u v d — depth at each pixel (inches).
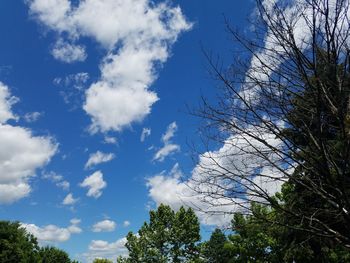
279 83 295.0
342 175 256.8
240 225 310.5
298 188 332.8
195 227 2021.4
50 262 2711.6
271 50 294.2
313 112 274.5
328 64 263.9
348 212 262.2
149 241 1969.7
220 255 2388.0
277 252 1080.8
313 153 281.7
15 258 2082.9
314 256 508.1
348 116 264.4
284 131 294.7
